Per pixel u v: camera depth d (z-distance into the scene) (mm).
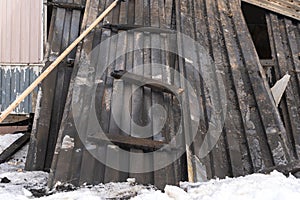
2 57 8023
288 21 5773
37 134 4125
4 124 6531
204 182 3244
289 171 3396
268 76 5238
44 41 7723
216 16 5211
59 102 4344
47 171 3922
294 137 4516
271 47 5473
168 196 2742
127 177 3250
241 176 3375
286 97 4871
